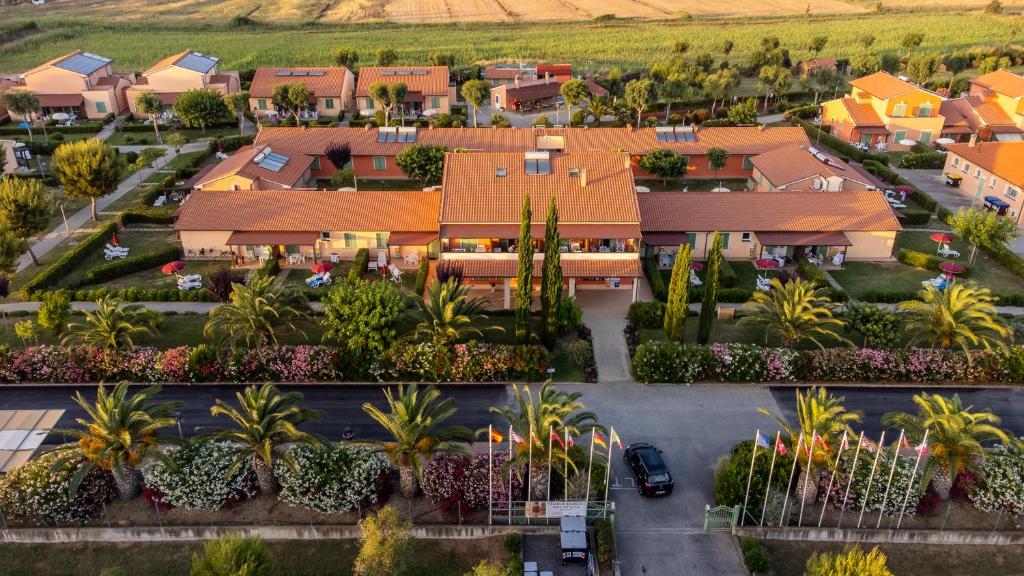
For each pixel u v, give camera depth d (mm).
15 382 51406
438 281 55812
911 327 52156
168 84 121688
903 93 104938
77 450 39188
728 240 70125
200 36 191500
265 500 41125
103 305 52281
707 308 53188
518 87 125312
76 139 109500
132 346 51969
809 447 38938
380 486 40844
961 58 143875
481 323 59375
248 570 32125
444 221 62594
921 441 40250
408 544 35781
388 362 51188
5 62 158625
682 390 51281
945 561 38062
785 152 85938
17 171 93562
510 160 67438
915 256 69250
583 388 51375
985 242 67688
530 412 38531
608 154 68250
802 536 39156
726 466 41438
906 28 197500
